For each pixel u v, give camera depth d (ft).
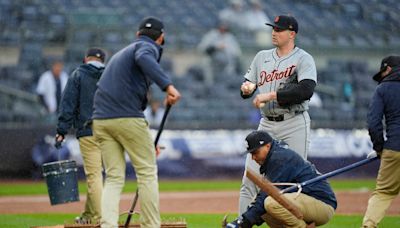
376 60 285.02
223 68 261.24
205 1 301.22
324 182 86.89
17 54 257.96
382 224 116.88
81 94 106.22
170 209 145.28
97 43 266.98
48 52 261.85
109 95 83.10
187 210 143.33
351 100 254.06
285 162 85.10
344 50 283.18
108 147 84.53
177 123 219.00
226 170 212.64
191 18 289.74
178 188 186.80
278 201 79.87
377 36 292.20
